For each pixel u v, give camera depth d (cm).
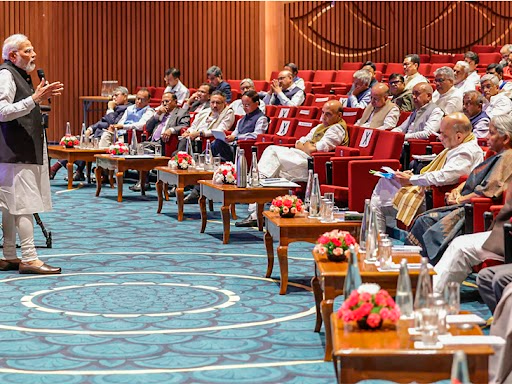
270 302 651
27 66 733
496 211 617
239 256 831
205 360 506
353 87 1360
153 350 526
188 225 1020
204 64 2047
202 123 1326
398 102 1310
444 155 773
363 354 353
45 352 522
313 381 468
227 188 889
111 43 1995
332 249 527
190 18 2034
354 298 389
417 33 2183
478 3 2222
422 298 378
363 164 894
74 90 1977
